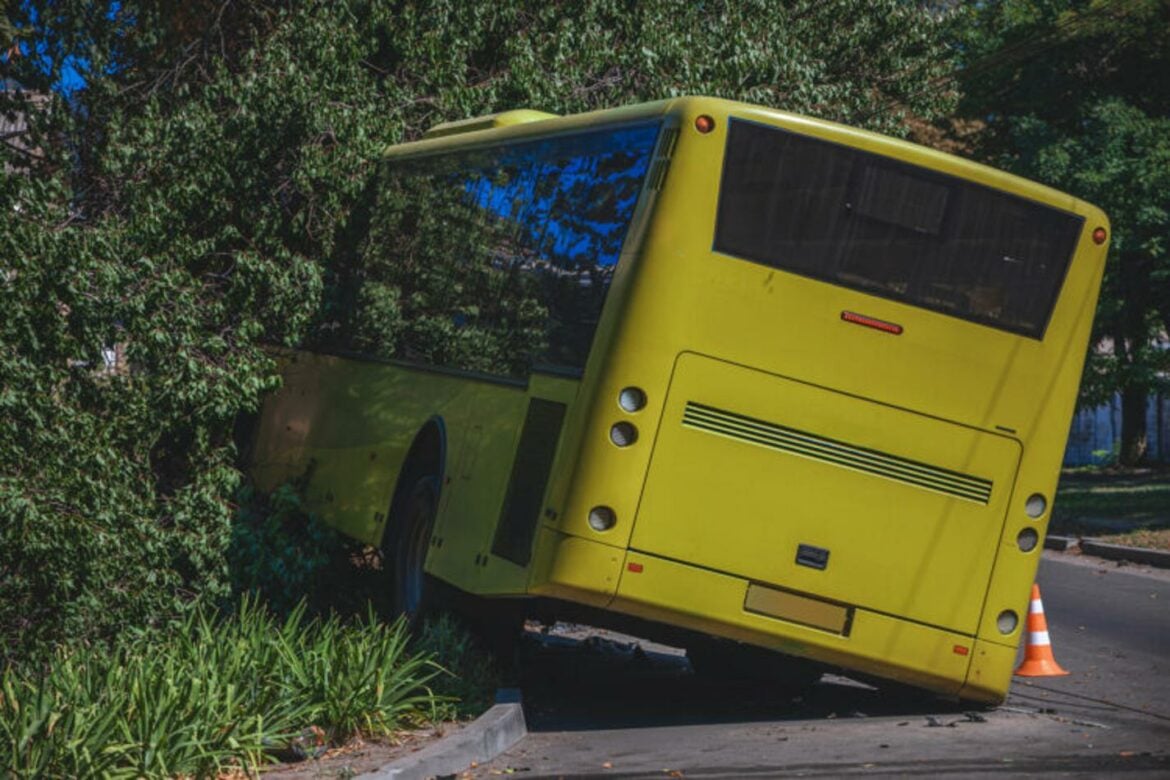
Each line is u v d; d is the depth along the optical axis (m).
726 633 9.33
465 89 15.65
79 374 12.40
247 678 8.80
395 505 12.84
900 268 9.45
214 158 13.39
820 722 9.80
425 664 9.84
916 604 9.49
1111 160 28.92
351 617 13.12
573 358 9.62
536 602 10.21
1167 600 17.39
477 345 11.59
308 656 9.05
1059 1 31.25
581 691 11.31
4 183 12.04
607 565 9.08
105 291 12.19
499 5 16.31
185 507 12.84
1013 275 9.62
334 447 14.70
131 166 13.06
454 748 8.17
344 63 14.52
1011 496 9.62
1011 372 9.60
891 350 9.41
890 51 20.48
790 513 9.29
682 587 9.16
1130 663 12.55
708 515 9.20
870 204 9.43
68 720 7.65
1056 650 13.42
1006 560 9.62
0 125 13.35
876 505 9.42
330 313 15.24
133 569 12.27
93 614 12.04
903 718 9.98
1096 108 29.39
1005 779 7.48
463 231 12.39
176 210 13.21
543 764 8.34
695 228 9.19
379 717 8.74
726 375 9.20
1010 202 9.62
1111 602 17.19
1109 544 22.89
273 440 16.75
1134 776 7.50
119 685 8.49
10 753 7.46
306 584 13.60
